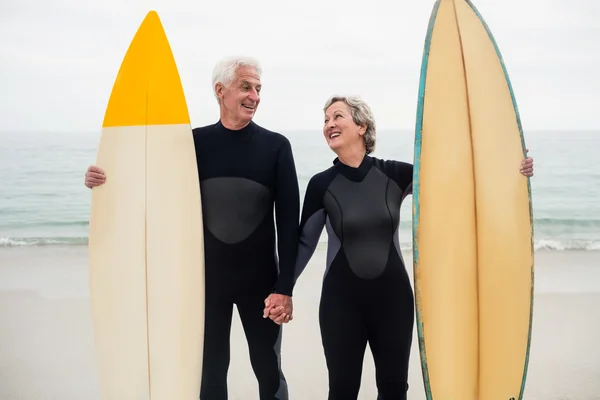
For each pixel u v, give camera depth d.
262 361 2.46
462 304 2.48
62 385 3.33
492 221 2.52
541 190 8.84
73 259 6.14
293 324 4.27
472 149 2.52
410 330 2.30
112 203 2.52
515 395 2.54
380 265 2.26
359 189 2.31
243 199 2.37
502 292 2.53
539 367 3.51
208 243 2.42
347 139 2.32
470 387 2.50
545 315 4.46
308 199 2.39
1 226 7.59
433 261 2.44
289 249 2.34
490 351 2.52
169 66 2.58
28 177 8.95
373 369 3.58
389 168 2.38
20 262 6.00
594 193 8.66
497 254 2.52
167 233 2.48
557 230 7.54
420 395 3.25
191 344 2.46
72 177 9.08
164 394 2.48
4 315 4.53
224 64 2.36
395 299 2.26
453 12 2.62
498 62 2.62
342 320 2.26
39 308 4.71
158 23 2.62
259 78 2.39
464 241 2.49
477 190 2.51
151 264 2.49
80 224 7.71
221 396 2.44
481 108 2.56
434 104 2.49
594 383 3.28
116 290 2.51
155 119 2.54
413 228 2.34
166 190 2.49
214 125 2.50
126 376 2.50
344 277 2.27
